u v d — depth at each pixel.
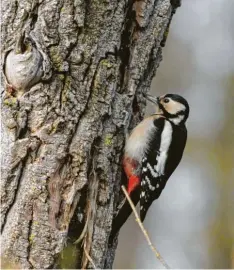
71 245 10.85
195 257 25.62
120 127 11.36
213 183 26.70
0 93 10.70
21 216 10.48
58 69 10.67
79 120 10.81
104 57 11.02
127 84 11.70
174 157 13.93
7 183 10.55
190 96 27.91
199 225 26.30
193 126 27.59
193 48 28.31
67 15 10.70
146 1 11.71
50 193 10.58
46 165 10.58
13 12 10.70
